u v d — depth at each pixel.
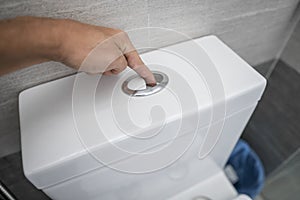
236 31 0.54
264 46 0.64
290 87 0.71
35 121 0.35
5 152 0.50
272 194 0.96
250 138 0.99
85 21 0.37
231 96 0.38
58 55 0.31
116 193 0.46
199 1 0.44
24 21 0.28
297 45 0.63
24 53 0.27
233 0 0.47
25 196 0.61
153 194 0.58
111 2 0.37
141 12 0.40
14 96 0.41
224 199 0.64
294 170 0.82
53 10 0.34
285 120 0.78
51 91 0.40
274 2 0.52
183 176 0.57
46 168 0.31
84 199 0.42
